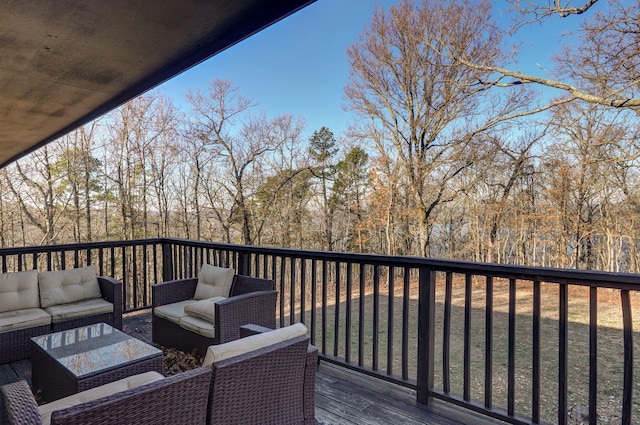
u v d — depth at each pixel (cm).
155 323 354
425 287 242
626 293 173
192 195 1502
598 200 1075
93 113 435
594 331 182
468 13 1046
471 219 1297
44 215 1338
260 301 314
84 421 107
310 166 1582
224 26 247
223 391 140
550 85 812
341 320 750
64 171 1359
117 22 242
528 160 1148
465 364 228
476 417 226
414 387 248
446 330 237
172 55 290
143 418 119
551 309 778
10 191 1300
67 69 316
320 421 223
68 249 423
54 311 344
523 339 583
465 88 1052
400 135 1316
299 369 173
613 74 720
